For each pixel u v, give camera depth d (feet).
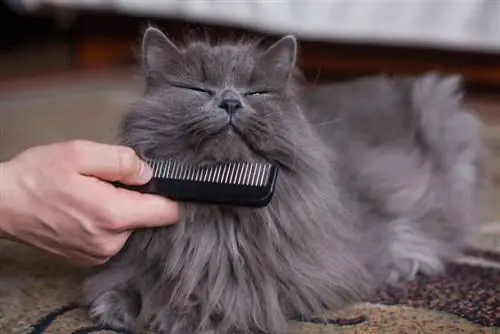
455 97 5.74
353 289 3.89
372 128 5.22
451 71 9.70
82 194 3.35
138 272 3.65
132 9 9.23
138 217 3.36
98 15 11.84
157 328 3.59
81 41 12.17
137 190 3.49
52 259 4.58
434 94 5.61
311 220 3.62
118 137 3.83
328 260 3.75
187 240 3.50
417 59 9.80
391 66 9.94
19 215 3.52
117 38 12.03
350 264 3.90
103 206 3.34
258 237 3.52
